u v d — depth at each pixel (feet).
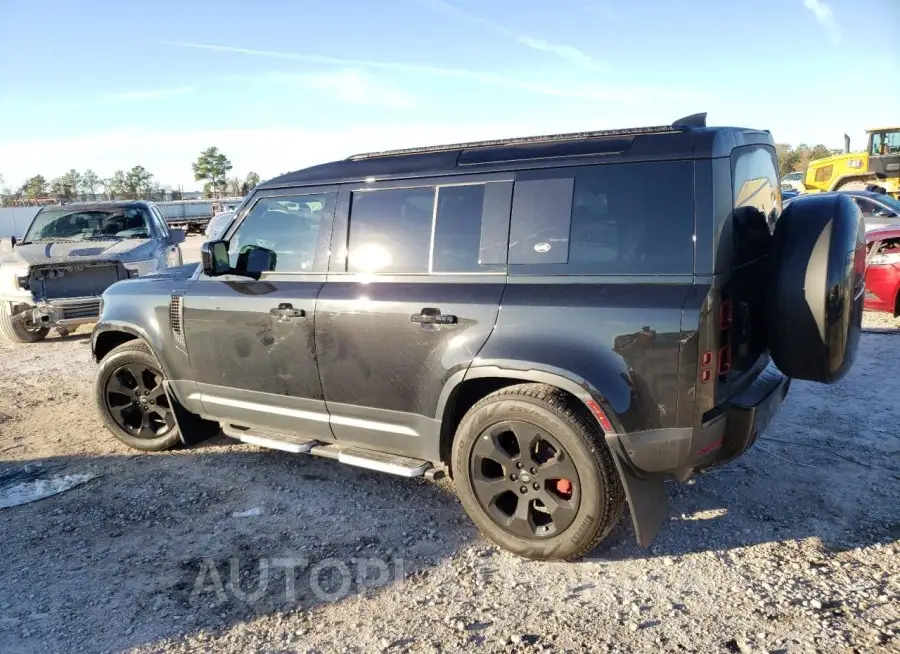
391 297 12.21
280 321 13.60
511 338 10.87
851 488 13.25
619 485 10.60
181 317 15.30
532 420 10.77
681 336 9.66
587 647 9.04
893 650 8.66
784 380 12.34
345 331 12.75
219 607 10.36
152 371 16.90
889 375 20.36
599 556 11.35
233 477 15.30
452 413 12.06
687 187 9.97
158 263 33.04
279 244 14.26
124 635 9.75
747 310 10.95
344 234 13.23
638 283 10.18
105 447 17.61
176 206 122.72
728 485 13.62
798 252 10.63
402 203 12.62
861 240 11.15
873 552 10.99
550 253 10.94
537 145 11.59
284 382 13.92
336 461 16.05
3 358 29.30
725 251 9.93
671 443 9.98
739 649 8.85
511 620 9.73
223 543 12.31
